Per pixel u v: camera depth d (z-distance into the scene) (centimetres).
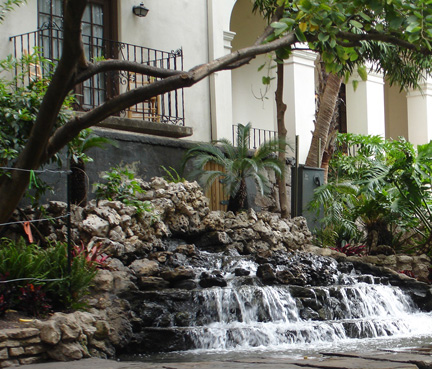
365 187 1619
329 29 812
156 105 1574
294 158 1847
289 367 624
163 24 1641
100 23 1538
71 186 1168
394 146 2059
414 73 1822
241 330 926
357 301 1149
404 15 812
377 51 1705
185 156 1468
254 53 819
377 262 1507
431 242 1647
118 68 766
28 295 809
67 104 1115
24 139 1057
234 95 2139
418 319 1186
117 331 896
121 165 1379
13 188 832
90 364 693
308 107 1988
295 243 1454
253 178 1648
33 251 911
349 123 2342
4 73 1314
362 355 700
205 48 1733
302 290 1082
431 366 636
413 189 1627
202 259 1197
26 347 725
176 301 979
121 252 1088
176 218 1295
